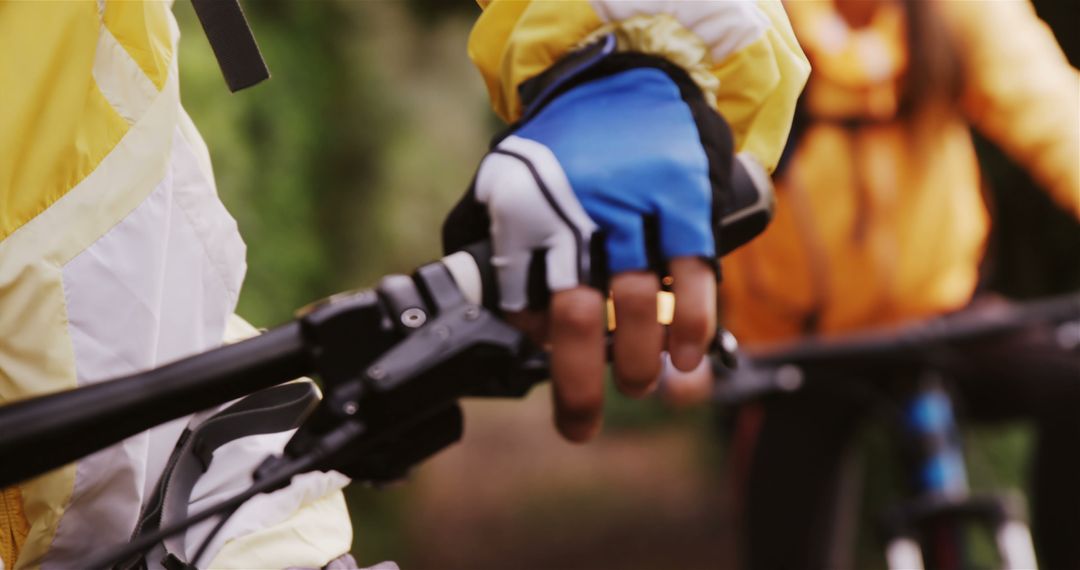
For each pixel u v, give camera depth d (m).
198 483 1.14
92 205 1.06
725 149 0.97
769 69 1.07
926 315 3.12
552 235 0.90
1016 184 5.80
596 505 10.10
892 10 2.99
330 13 6.08
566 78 1.00
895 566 2.88
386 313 0.87
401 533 6.96
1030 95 2.94
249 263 5.04
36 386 1.04
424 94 7.86
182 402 0.85
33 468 0.84
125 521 1.08
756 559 3.39
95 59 1.07
